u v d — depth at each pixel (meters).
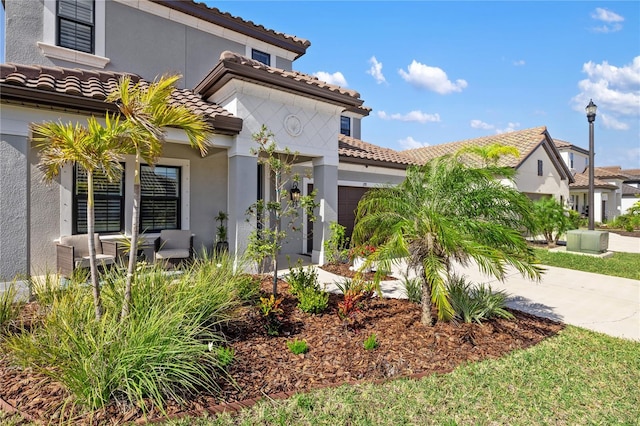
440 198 6.14
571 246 16.16
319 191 11.59
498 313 6.61
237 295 6.27
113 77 9.74
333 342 5.34
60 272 8.29
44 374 3.87
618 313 7.46
